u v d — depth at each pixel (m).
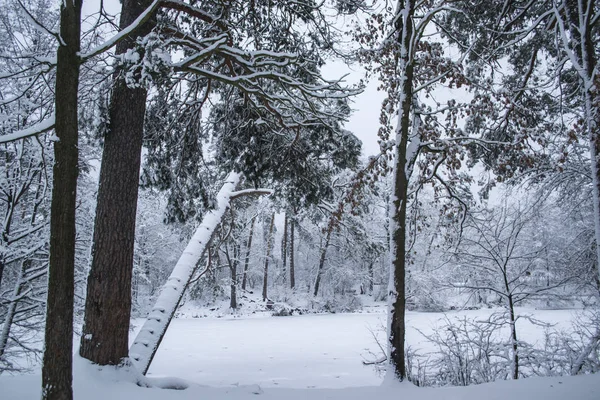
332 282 35.62
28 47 7.38
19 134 3.92
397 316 5.67
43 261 9.34
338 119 7.80
